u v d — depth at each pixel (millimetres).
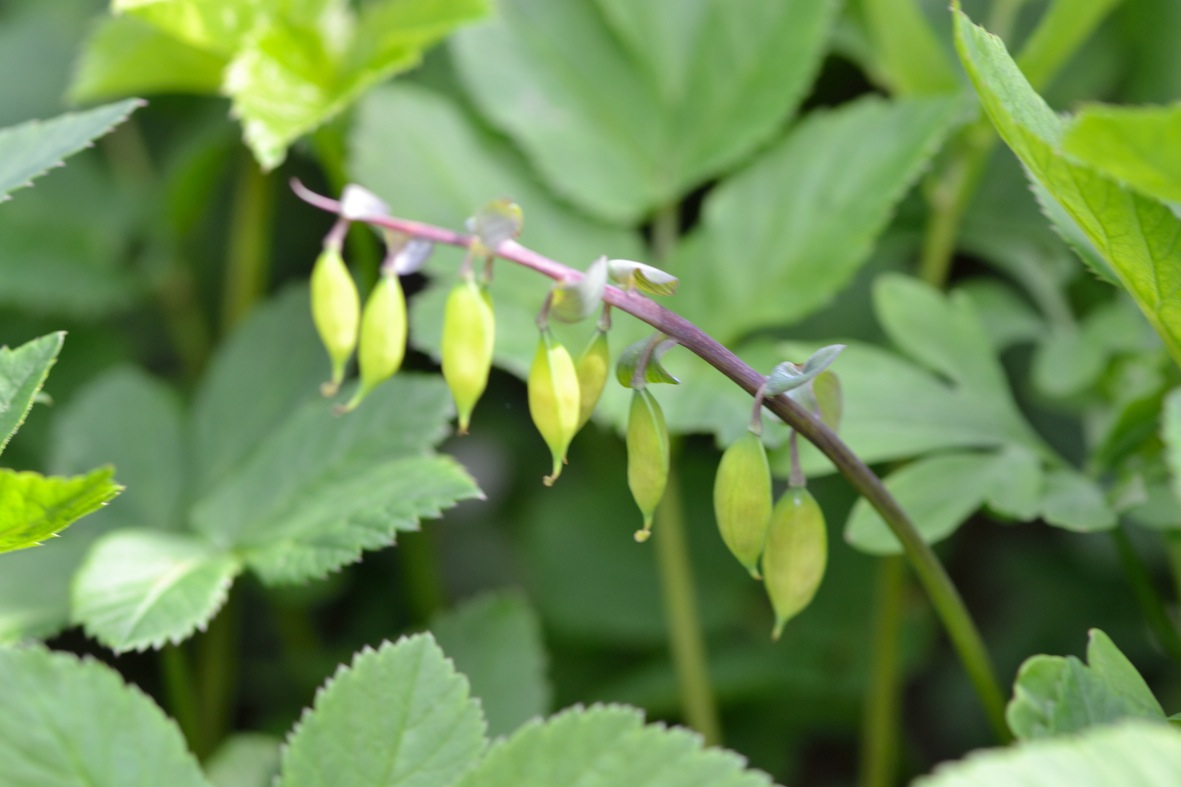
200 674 704
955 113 657
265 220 749
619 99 694
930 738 723
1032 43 658
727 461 550
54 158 583
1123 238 549
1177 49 718
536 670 634
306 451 625
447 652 638
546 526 758
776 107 683
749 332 729
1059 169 542
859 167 661
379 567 779
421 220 668
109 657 714
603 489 768
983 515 759
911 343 646
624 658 733
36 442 727
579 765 540
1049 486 617
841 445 559
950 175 694
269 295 812
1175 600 707
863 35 712
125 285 770
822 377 561
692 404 635
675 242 688
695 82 691
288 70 648
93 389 682
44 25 811
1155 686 697
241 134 733
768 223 666
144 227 793
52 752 535
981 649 584
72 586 600
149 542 614
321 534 600
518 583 772
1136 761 506
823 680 705
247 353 685
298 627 735
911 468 619
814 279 656
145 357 830
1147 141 520
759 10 689
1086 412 695
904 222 722
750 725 713
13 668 537
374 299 552
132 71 682
